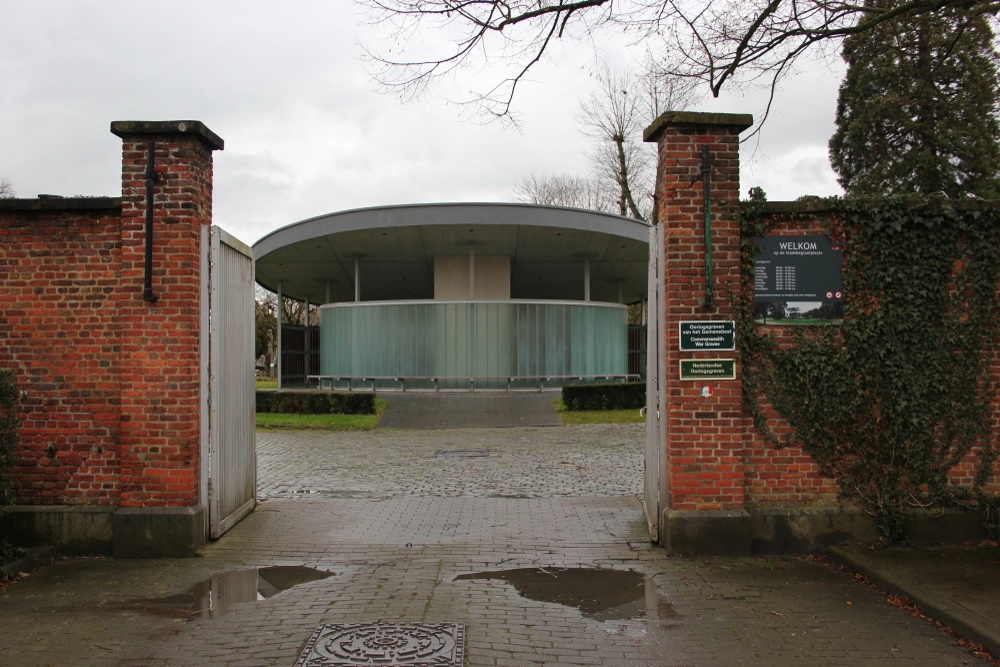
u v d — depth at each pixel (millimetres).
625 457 13258
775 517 6770
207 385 7016
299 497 9500
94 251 6980
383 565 6375
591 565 6391
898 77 21562
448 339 24562
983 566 6051
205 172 7199
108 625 4953
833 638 4746
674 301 6805
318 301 41688
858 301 6871
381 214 23281
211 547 6961
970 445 6867
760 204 6844
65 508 6848
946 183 22078
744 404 6906
